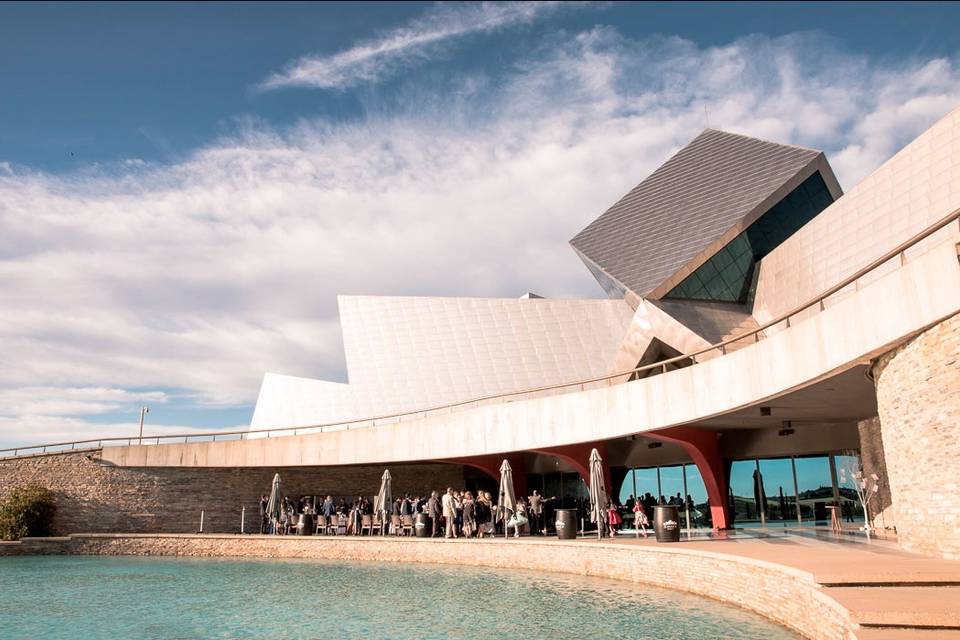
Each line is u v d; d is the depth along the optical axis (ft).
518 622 38.55
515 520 73.26
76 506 100.83
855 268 89.20
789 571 33.96
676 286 106.93
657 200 128.98
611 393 70.74
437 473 109.81
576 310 138.31
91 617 43.37
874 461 67.21
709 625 35.53
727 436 82.23
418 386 138.31
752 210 108.37
